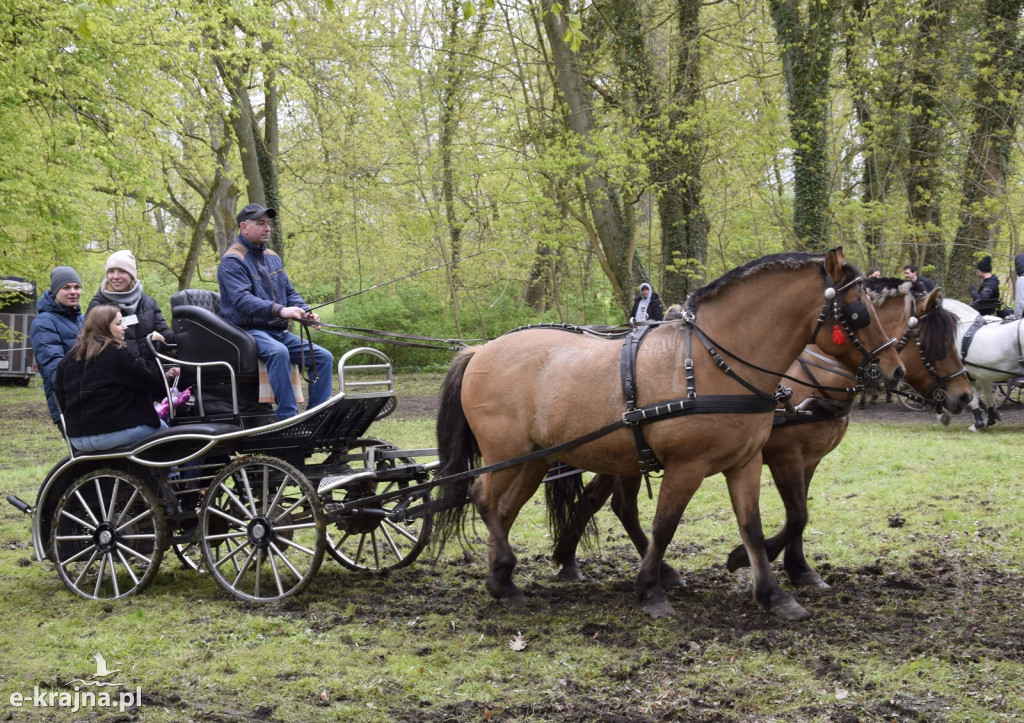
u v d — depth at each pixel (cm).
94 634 479
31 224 1477
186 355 589
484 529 740
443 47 1780
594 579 589
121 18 1290
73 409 567
